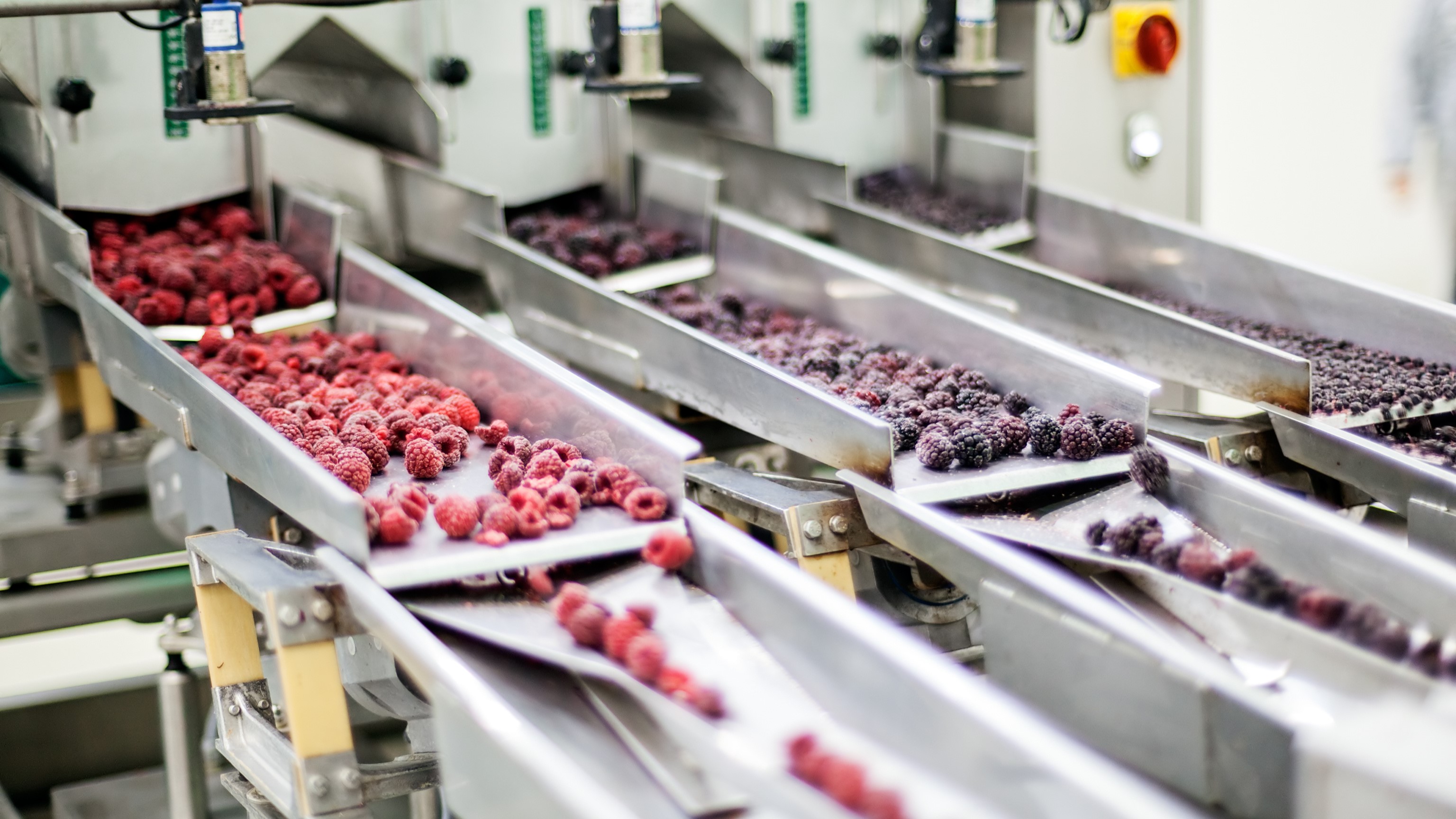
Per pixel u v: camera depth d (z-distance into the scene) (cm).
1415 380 274
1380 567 192
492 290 329
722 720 162
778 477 243
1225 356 269
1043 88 388
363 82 362
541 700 175
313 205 323
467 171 361
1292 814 155
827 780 143
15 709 327
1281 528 207
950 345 280
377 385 263
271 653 233
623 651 171
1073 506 229
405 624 172
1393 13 541
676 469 200
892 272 355
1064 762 136
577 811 137
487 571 186
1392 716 152
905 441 238
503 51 362
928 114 411
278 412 228
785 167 381
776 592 176
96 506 308
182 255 314
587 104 378
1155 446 231
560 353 306
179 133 333
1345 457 245
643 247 350
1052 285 310
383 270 298
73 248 287
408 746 341
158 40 326
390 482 219
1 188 310
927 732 152
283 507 204
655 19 310
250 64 331
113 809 306
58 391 309
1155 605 203
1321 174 547
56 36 313
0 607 294
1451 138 396
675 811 160
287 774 192
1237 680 169
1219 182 531
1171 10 396
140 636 425
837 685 166
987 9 344
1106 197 402
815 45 395
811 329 312
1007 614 191
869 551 238
